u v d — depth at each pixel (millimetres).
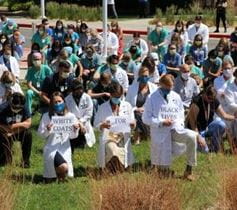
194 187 8508
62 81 11742
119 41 21172
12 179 9180
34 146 12203
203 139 11055
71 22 38469
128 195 7262
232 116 11844
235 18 36875
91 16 39312
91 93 12641
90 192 8047
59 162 10062
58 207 8844
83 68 16141
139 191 7297
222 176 7992
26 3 45875
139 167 9781
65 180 10102
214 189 8203
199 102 11672
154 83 13445
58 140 10211
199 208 8023
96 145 12055
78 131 10344
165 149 10148
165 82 10258
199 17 21391
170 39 19328
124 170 9820
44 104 11922
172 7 39094
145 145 12164
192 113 11648
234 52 19781
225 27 32469
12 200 7543
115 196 7273
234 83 12516
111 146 10141
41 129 10219
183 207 7613
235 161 8523
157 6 42625
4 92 12211
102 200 7285
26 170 10570
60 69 11688
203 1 40594
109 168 10039
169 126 10148
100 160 10211
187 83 13289
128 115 10398
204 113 11617
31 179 9859
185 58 16047
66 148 10250
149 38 20750
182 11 38875
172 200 7344
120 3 45344
